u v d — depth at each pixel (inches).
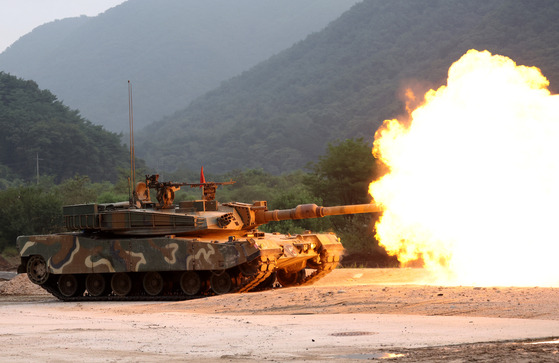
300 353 621.3
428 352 597.6
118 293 1357.0
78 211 1378.0
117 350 669.9
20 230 3250.5
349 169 2800.2
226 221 1337.4
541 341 633.0
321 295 1051.3
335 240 1505.9
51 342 735.1
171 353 644.7
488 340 644.7
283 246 1315.2
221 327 813.9
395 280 1476.4
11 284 1728.6
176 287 1347.2
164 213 1325.0
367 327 753.6
